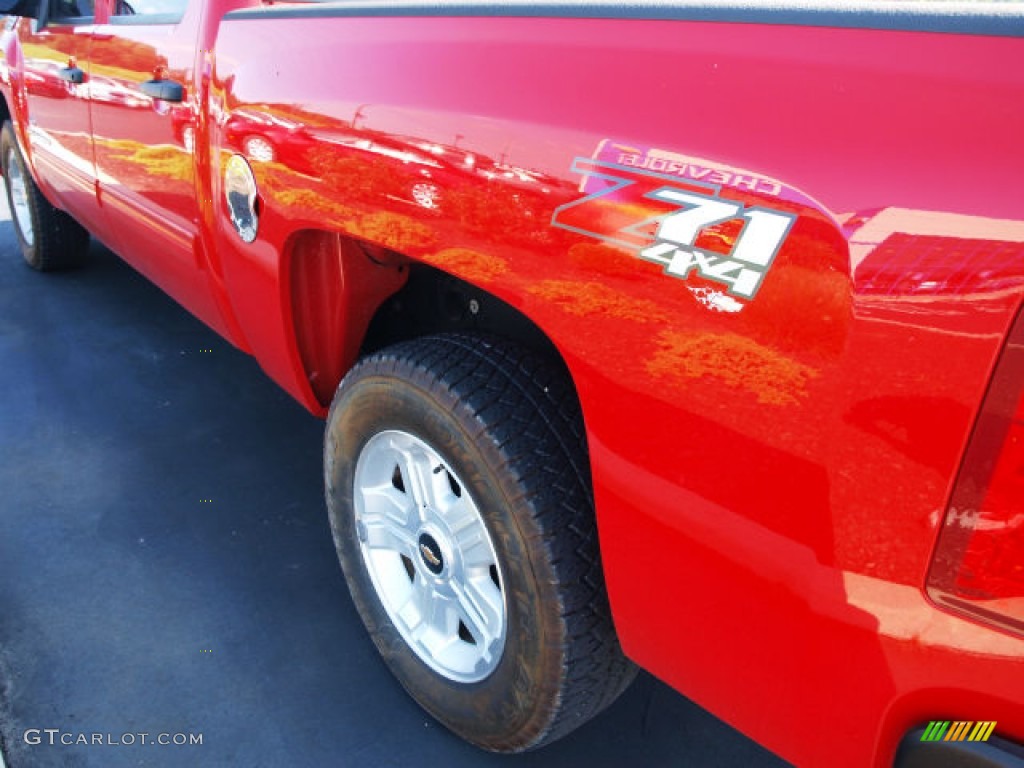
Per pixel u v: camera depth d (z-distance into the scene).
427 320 2.14
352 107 1.54
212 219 2.14
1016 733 0.89
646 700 2.11
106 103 2.76
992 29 0.87
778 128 0.99
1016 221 0.81
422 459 1.75
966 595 0.90
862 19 0.96
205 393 3.45
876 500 0.94
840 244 0.92
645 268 1.11
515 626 1.56
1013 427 0.83
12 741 1.89
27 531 2.57
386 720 2.01
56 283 4.53
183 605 2.31
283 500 2.79
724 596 1.15
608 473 1.25
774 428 1.02
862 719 1.03
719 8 1.08
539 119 1.23
